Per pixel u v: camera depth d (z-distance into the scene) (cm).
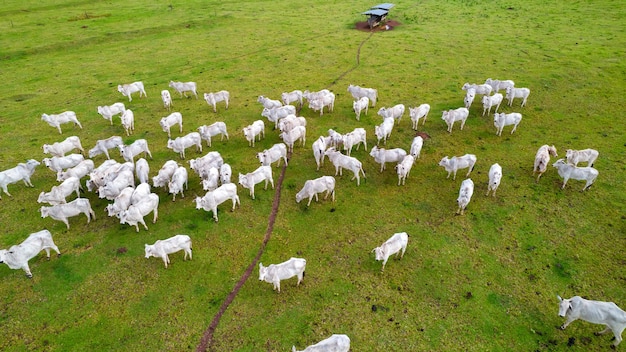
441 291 1358
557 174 1938
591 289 1353
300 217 1712
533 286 1372
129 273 1450
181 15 5069
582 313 1168
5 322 1280
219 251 1543
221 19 4928
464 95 2797
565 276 1405
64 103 2838
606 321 1141
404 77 3141
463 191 1642
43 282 1420
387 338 1209
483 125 2408
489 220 1669
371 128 2411
